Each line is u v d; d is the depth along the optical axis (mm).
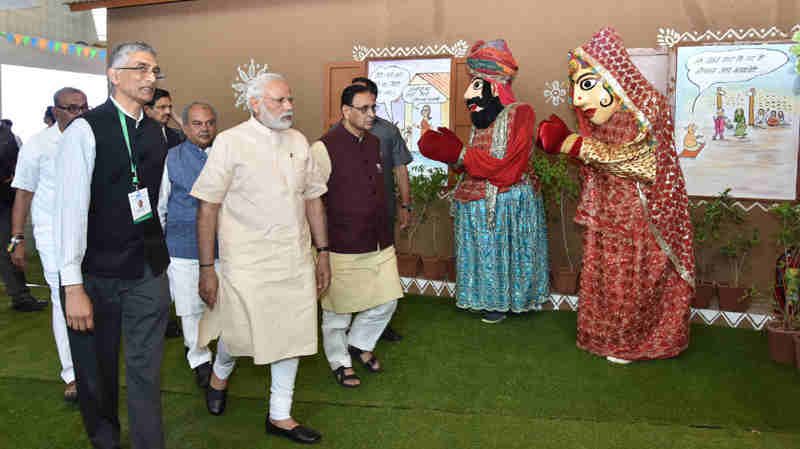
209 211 2715
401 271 5750
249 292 2705
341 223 3367
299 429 2926
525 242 4688
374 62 5852
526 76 5402
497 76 4516
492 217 4582
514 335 4500
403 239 5961
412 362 3971
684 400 3363
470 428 3061
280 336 2770
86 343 2426
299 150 2844
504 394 3463
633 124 3805
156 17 6582
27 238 7793
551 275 5430
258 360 2697
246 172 2674
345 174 3367
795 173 4758
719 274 5004
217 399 3230
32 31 9156
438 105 5703
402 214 4695
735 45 4801
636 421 3119
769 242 4855
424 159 5805
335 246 3385
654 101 3758
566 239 5395
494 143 4520
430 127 5750
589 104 3865
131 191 2361
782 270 4316
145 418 2484
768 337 4012
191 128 3475
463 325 4746
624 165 3805
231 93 6406
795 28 4691
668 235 3854
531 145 4547
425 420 3146
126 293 2410
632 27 5070
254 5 6211
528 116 4461
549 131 3867
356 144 3438
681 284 3947
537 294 4836
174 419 3174
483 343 4328
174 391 3533
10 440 2965
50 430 3072
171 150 3566
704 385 3564
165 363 3992
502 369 3836
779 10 4715
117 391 2527
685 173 5012
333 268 3395
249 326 2738
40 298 5664
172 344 4371
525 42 5383
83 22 10289
